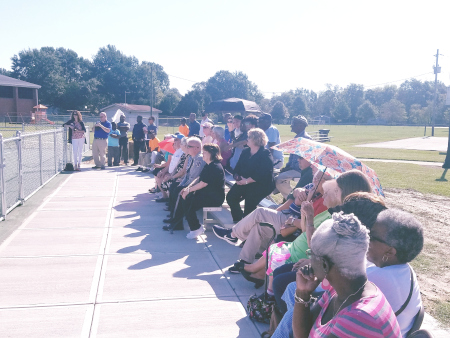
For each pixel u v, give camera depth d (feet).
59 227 22.33
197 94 300.20
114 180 38.22
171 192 23.53
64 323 12.09
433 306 13.98
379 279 7.63
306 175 17.60
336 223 6.12
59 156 42.27
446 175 49.60
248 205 20.42
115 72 349.82
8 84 188.65
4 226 22.07
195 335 11.62
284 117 355.15
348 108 409.49
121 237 20.83
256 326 12.21
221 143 28.73
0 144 22.45
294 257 12.12
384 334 5.76
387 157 73.56
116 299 13.75
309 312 7.18
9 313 12.61
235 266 15.80
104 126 45.14
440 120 348.59
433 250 20.52
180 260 17.69
